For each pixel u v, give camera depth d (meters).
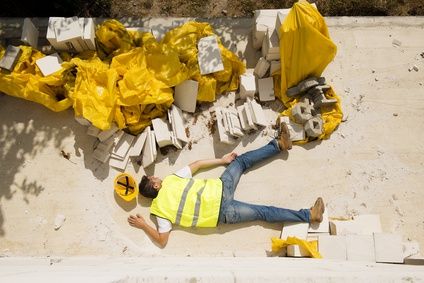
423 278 2.91
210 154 5.22
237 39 5.65
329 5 5.88
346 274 2.99
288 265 3.71
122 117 5.00
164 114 5.23
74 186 5.02
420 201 5.10
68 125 5.23
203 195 4.82
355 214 5.04
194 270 3.20
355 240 4.61
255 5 5.86
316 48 4.93
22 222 4.86
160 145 5.10
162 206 4.84
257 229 4.96
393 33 5.77
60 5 5.63
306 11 4.78
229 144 5.25
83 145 5.16
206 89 5.19
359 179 5.18
